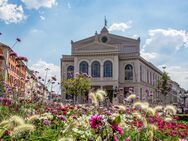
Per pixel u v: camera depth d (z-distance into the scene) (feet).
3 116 27.53
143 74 317.01
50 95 55.72
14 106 35.06
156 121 29.66
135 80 293.23
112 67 289.12
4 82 45.57
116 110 38.17
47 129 24.79
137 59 295.07
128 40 323.16
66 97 151.12
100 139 12.71
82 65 293.43
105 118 12.92
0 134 13.09
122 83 296.30
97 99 19.88
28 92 47.57
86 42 322.96
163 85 214.07
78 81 149.79
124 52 322.34
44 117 25.95
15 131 13.12
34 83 51.75
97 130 12.82
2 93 44.16
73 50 322.55
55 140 18.61
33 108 39.55
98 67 291.58
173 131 30.27
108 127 12.74
